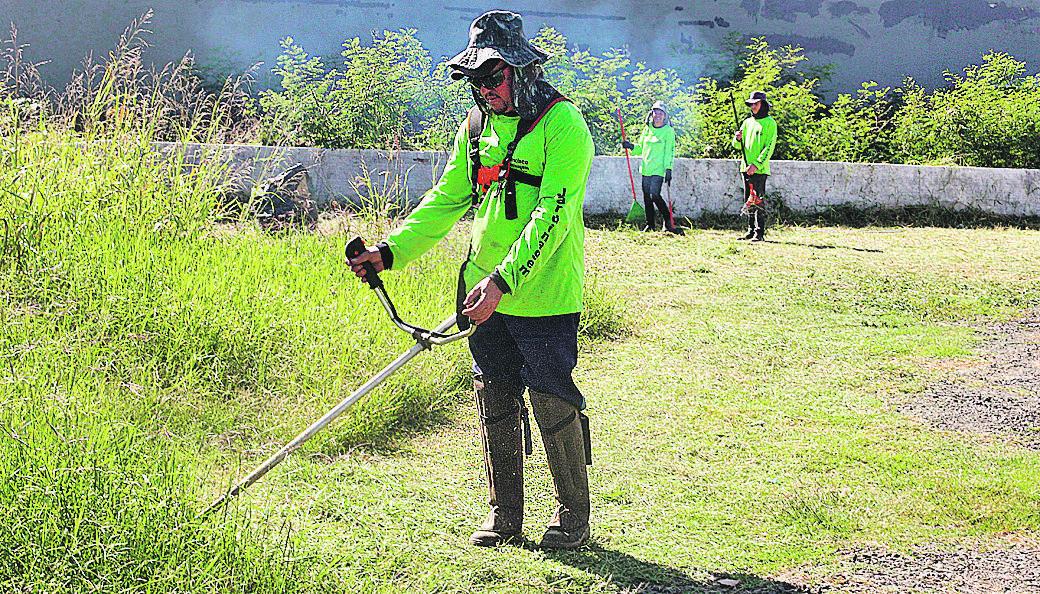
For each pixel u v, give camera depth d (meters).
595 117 16.34
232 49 18.86
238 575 3.57
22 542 3.51
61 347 5.28
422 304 7.13
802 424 6.18
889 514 4.89
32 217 6.67
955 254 12.92
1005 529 4.77
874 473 5.41
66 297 6.08
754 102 13.63
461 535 4.45
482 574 4.09
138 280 6.37
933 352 7.98
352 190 13.83
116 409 4.92
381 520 4.53
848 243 13.59
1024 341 8.52
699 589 4.09
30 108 7.90
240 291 6.57
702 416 6.26
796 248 12.97
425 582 3.99
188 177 8.16
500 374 4.30
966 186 16.14
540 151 4.04
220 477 4.75
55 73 18.19
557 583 4.07
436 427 5.81
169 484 3.88
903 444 5.87
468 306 3.91
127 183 7.52
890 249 13.19
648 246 12.62
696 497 5.02
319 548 4.12
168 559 3.53
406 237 4.36
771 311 9.25
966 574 4.32
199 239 7.54
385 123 15.35
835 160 17.27
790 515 4.84
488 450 4.37
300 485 4.82
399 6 19.58
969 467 5.54
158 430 5.07
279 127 14.18
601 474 5.27
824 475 5.36
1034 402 6.77
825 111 19.70
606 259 11.56
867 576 4.27
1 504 3.61
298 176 10.45
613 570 4.20
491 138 4.14
